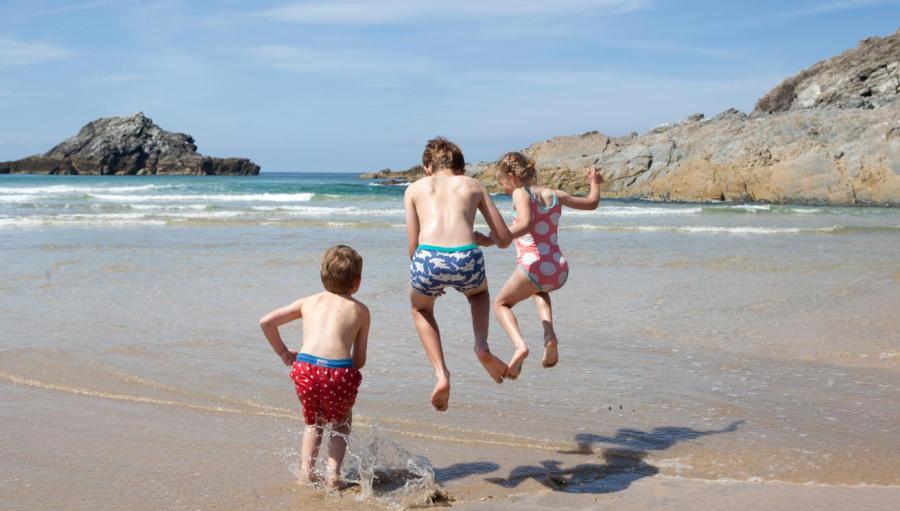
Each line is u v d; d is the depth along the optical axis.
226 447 4.31
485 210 4.24
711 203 43.75
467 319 8.09
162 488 3.69
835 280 11.13
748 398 5.34
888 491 3.71
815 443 4.42
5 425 4.58
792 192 44.28
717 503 3.56
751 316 8.38
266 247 14.82
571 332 7.54
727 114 56.72
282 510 3.46
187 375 5.79
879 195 42.19
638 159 50.41
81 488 3.66
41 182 66.25
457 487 3.79
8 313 8.04
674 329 7.68
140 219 21.56
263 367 6.05
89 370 5.86
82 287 9.80
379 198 38.66
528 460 4.18
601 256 14.21
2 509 3.39
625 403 5.22
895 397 5.36
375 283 10.41
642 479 3.90
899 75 59.78
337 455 3.84
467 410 5.05
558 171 50.44
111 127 131.12
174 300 8.98
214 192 44.59
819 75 66.00
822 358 6.51
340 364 3.80
